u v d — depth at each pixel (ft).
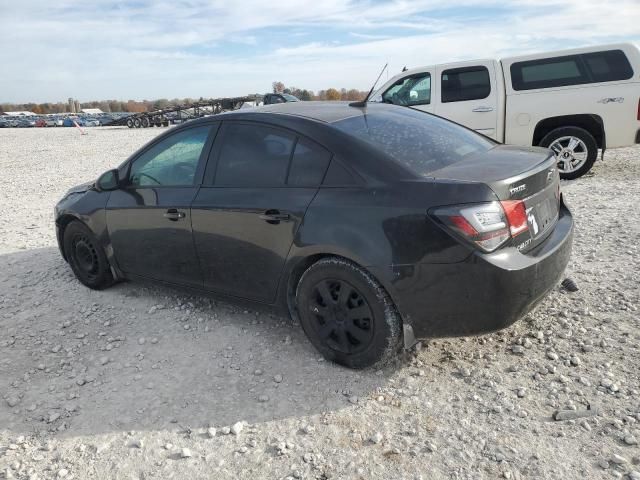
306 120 11.42
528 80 28.53
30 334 13.58
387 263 9.62
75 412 10.33
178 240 13.09
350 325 10.57
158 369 11.59
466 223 9.02
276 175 11.41
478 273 9.11
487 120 29.37
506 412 9.35
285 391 10.46
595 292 13.46
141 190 14.02
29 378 11.61
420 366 10.89
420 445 8.75
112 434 9.61
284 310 11.77
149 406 10.32
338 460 8.55
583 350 11.00
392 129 11.59
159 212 13.32
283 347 12.06
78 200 15.74
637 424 8.76
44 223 25.84
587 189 25.70
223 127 12.65
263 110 12.47
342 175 10.47
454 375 10.55
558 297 13.34
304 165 11.03
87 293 15.93
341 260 10.33
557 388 9.85
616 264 15.17
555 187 11.42
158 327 13.47
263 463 8.64
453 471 8.14
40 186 39.52
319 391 10.37
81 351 12.60
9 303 15.56
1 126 204.33
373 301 10.06
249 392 10.52
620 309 12.50
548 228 10.82
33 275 17.75
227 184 12.20
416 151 10.74
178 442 9.29
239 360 11.68
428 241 9.29
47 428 9.91
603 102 27.25
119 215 14.42
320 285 10.78
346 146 10.60
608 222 19.36
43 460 9.10
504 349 11.30
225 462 8.72
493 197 9.19
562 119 28.14
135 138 92.12
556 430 8.80
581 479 7.77
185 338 12.81
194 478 8.45
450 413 9.46
